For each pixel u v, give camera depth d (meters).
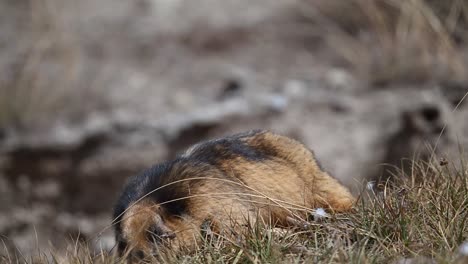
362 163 25.69
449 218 11.72
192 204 12.21
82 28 32.94
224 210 12.19
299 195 13.23
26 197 27.41
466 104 25.44
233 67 30.73
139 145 27.59
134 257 11.98
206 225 12.05
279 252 11.23
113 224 12.75
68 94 29.69
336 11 31.44
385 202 12.18
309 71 29.80
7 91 29.05
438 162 14.25
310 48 31.17
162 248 11.91
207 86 30.16
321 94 27.77
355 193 14.97
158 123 27.91
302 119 26.98
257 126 27.17
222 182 12.48
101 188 27.58
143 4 34.25
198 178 12.39
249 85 29.28
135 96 29.86
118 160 27.52
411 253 10.95
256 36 32.06
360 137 26.12
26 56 30.52
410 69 27.89
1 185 27.47
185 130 27.53
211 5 33.72
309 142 26.36
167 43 32.34
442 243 11.12
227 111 27.56
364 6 29.97
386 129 26.00
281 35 31.91
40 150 27.72
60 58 30.59
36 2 31.64
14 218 27.05
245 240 11.62
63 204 27.45
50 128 28.33
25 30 32.53
